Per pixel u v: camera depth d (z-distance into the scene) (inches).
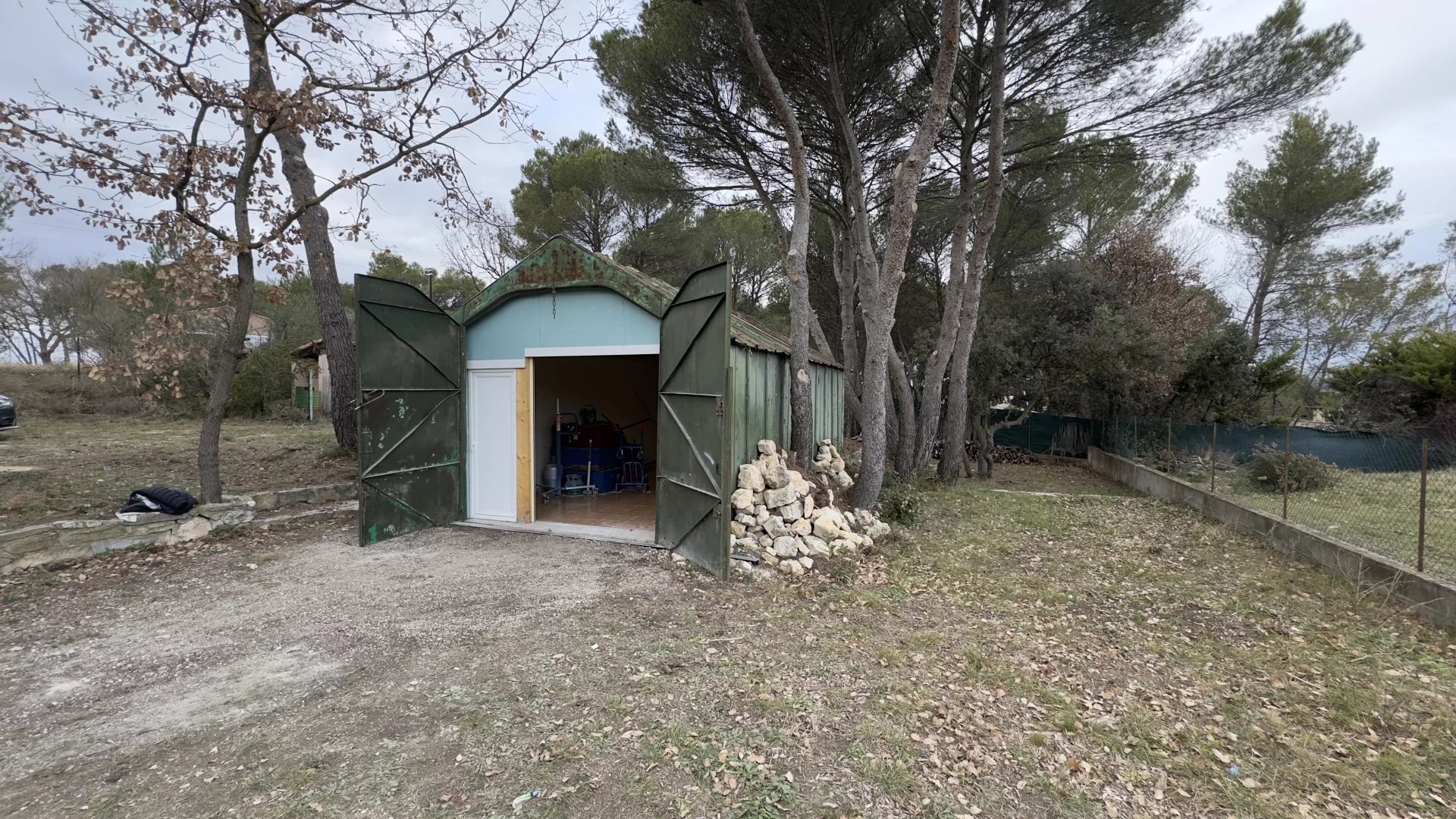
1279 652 171.8
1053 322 550.3
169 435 577.9
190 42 239.1
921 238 652.1
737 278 882.8
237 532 260.8
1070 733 126.2
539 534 282.0
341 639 162.4
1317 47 347.6
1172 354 548.1
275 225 274.1
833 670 150.6
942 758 115.8
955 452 456.1
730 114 412.5
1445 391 509.4
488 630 170.1
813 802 101.5
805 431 331.0
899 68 406.3
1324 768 117.0
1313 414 681.0
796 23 351.9
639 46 400.2
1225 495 364.2
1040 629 185.9
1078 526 337.7
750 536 248.2
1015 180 558.9
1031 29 379.9
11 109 214.1
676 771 108.7
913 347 607.5
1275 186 773.3
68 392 745.6
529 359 294.5
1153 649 172.1
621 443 412.2
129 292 242.5
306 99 252.1
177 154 241.0
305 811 96.5
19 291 805.9
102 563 214.8
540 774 107.0
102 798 98.9
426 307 283.4
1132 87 388.2
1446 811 106.2
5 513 262.4
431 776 105.8
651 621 179.6
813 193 460.1
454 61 279.7
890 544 281.1
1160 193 764.6
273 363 797.2
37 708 126.0
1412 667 163.0
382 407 261.1
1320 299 916.6
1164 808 104.7
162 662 147.8
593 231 743.1
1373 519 289.7
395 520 268.8
